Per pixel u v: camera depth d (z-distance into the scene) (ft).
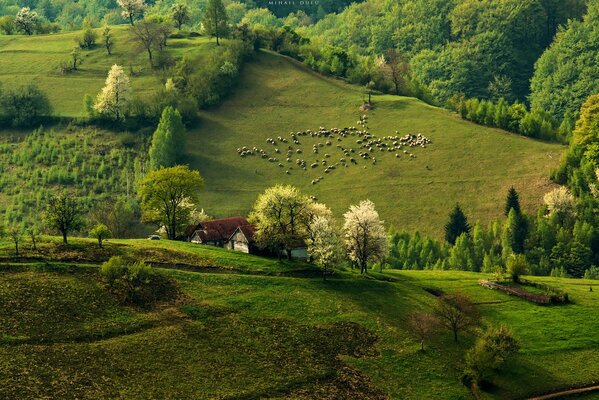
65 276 485.15
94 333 436.35
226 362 431.84
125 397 389.60
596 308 541.75
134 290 477.77
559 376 461.37
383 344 470.80
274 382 422.00
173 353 431.02
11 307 444.14
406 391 433.89
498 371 460.96
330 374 436.35
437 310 493.77
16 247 508.94
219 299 490.90
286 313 486.38
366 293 527.40
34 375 393.29
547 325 514.68
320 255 541.75
